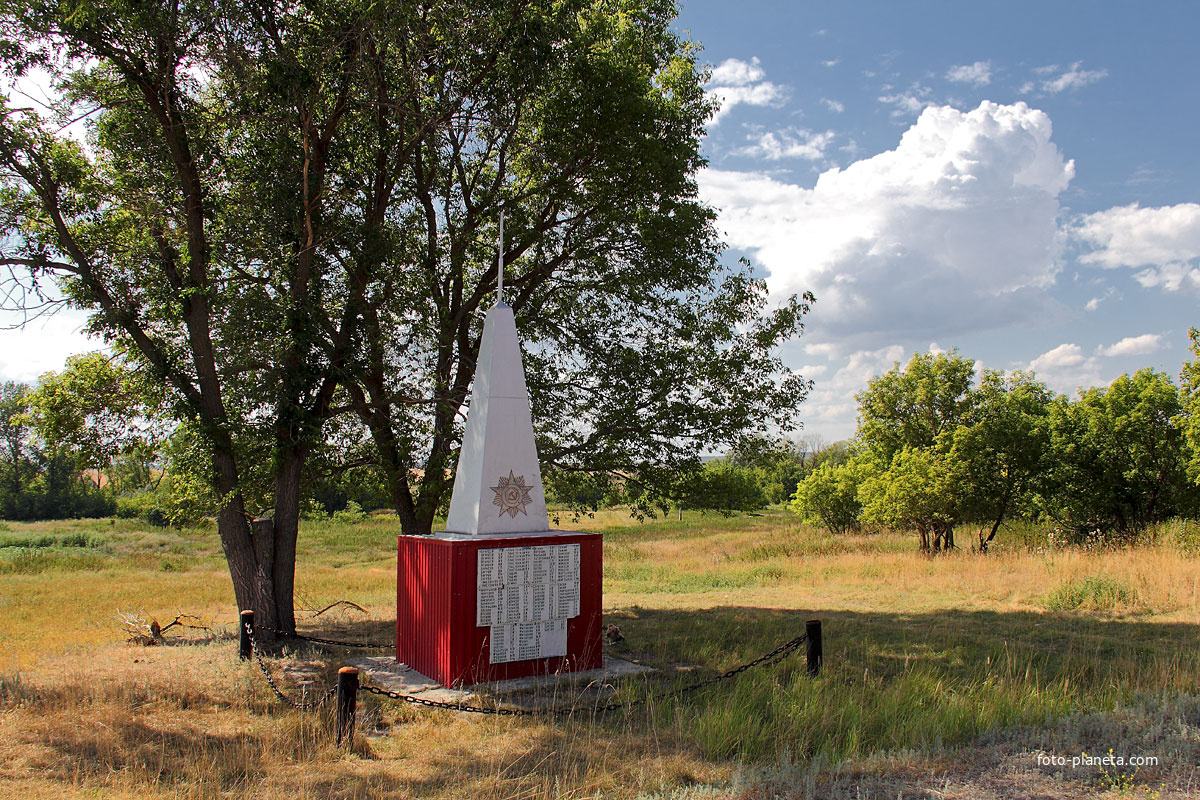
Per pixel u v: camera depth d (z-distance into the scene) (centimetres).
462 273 1596
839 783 551
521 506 1044
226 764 639
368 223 1428
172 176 1294
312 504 1599
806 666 907
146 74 1236
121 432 1381
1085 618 1262
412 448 1448
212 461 1237
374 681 970
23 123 1229
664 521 5722
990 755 598
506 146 1572
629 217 1502
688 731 711
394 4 1145
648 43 1588
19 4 1063
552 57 1388
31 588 2355
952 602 1505
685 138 1579
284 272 1310
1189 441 2083
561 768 633
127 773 616
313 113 1251
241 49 1144
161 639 1345
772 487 7038
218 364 1314
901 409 2762
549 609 1007
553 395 1542
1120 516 2528
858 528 3547
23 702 818
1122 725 655
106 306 1250
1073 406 2620
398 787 596
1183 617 1235
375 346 1420
